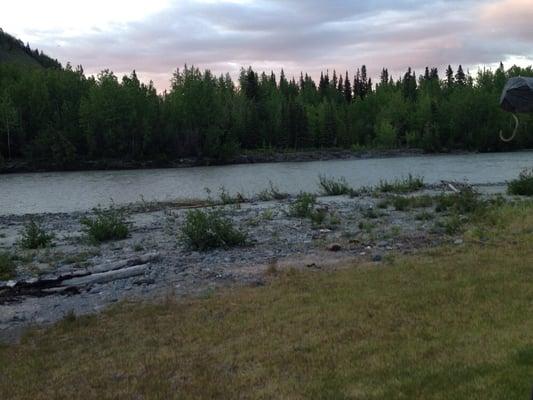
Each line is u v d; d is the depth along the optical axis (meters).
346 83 163.00
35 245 16.89
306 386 5.20
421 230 15.30
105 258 14.13
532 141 96.81
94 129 87.12
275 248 13.88
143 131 87.69
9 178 61.97
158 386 5.54
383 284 8.84
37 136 88.19
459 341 5.95
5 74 113.00
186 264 12.50
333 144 113.00
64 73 107.75
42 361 6.64
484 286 8.12
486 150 97.44
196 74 104.50
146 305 9.05
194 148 89.88
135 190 43.59
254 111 111.19
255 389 5.26
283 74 161.62
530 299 7.34
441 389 4.81
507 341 5.77
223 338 6.92
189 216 15.32
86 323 8.22
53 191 44.19
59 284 11.18
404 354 5.73
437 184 33.81
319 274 10.20
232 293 9.35
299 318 7.38
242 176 57.22
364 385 5.08
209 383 5.50
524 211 15.81
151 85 101.31
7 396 5.61
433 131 103.94
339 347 6.16
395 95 122.88
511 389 4.62
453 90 132.88
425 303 7.54
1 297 10.31
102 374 6.01
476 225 14.75
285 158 94.31
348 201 25.47
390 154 98.25
